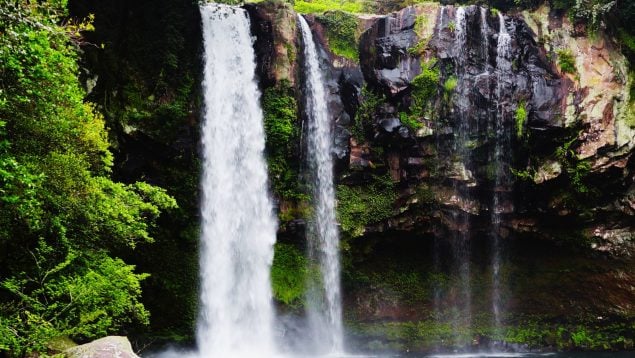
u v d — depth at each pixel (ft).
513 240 57.82
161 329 50.75
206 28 52.26
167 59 49.19
